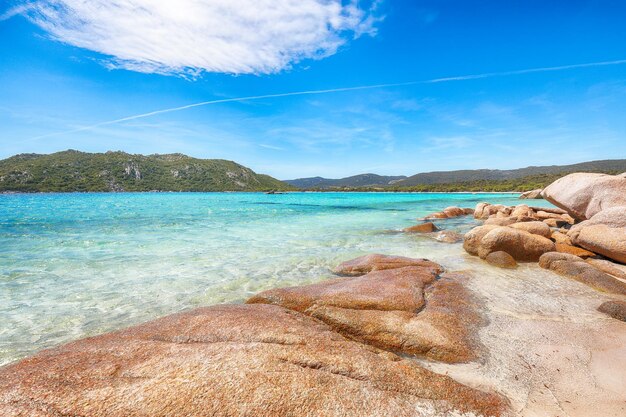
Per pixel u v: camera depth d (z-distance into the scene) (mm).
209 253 13141
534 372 4746
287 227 21516
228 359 4129
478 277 9562
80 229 19438
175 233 18406
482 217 29141
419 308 6668
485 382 4512
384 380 4086
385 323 5867
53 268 10688
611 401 4090
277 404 3473
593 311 7066
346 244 15320
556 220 20844
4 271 10266
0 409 3248
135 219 25609
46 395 3439
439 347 5277
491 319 6566
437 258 12445
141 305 7676
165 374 3803
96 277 9766
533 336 5863
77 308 7453
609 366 4898
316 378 3928
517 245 11844
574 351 5340
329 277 9945
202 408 3336
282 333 4980
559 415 3844
